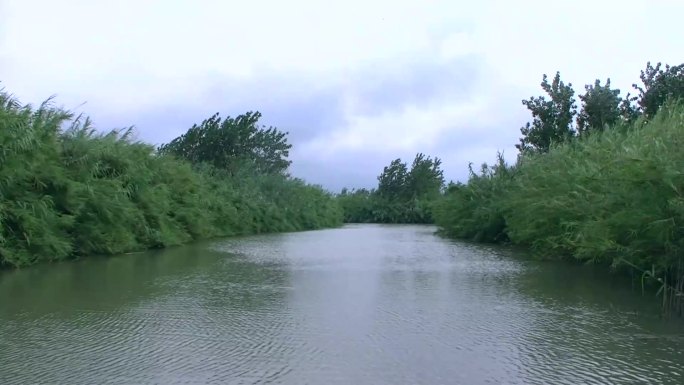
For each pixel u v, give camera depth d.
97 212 19.52
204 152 51.03
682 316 8.76
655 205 10.82
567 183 17.45
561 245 16.86
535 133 31.73
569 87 31.91
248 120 54.31
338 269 15.06
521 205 21.78
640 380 5.64
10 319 8.40
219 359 6.32
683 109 17.08
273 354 6.54
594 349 6.82
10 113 15.95
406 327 7.96
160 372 5.84
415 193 79.62
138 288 11.45
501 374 5.83
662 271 11.45
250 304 9.66
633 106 29.39
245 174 46.44
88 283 12.18
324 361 6.27
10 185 15.73
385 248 23.41
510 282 12.53
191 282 12.38
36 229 16.16
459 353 6.62
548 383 5.54
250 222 39.12
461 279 13.05
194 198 30.00
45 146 17.41
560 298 10.41
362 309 9.27
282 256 19.19
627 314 8.94
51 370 5.89
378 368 6.02
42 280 12.62
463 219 30.41
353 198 83.81
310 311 9.08
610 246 12.28
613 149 15.18
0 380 5.55
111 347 6.81
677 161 10.69
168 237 24.00
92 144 20.77
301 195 51.53
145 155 26.25
